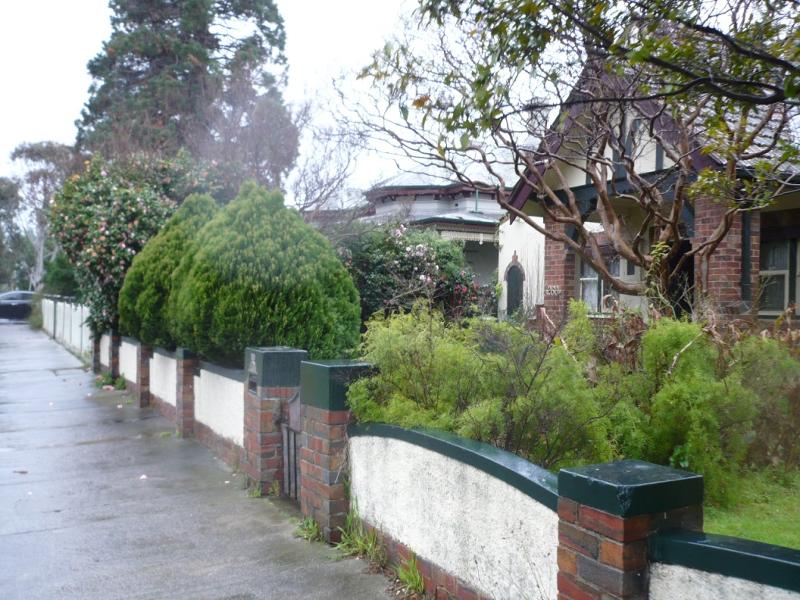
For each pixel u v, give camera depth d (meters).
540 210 12.49
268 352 6.69
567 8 4.38
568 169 11.70
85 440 9.81
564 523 3.07
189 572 4.93
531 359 4.84
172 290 9.98
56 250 39.09
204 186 15.56
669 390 5.19
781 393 5.70
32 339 31.23
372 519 4.98
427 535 4.32
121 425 10.90
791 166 7.42
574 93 7.10
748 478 5.60
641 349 5.73
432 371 4.93
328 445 5.32
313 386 5.52
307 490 5.67
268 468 6.71
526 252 17.81
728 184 6.10
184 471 7.88
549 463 4.70
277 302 8.23
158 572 4.95
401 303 12.52
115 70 31.52
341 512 5.35
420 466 4.40
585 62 6.36
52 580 4.87
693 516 2.90
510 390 4.75
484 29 5.55
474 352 5.00
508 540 3.61
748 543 2.61
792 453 5.76
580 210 11.31
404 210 16.08
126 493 7.03
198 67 29.53
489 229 19.84
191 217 11.78
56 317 30.42
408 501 4.53
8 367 20.17
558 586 3.10
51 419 11.61
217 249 8.37
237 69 26.64
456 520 4.04
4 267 63.34
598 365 5.70
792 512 5.03
